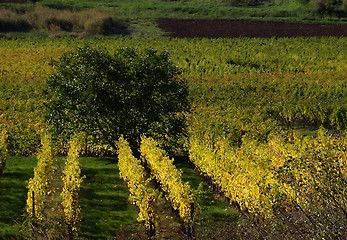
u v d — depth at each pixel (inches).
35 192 1851.6
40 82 5629.9
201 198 2171.5
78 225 1823.3
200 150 2502.5
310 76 6205.7
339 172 1149.7
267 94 5039.4
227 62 7440.9
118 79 2824.8
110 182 2383.1
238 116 3873.0
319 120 3774.6
